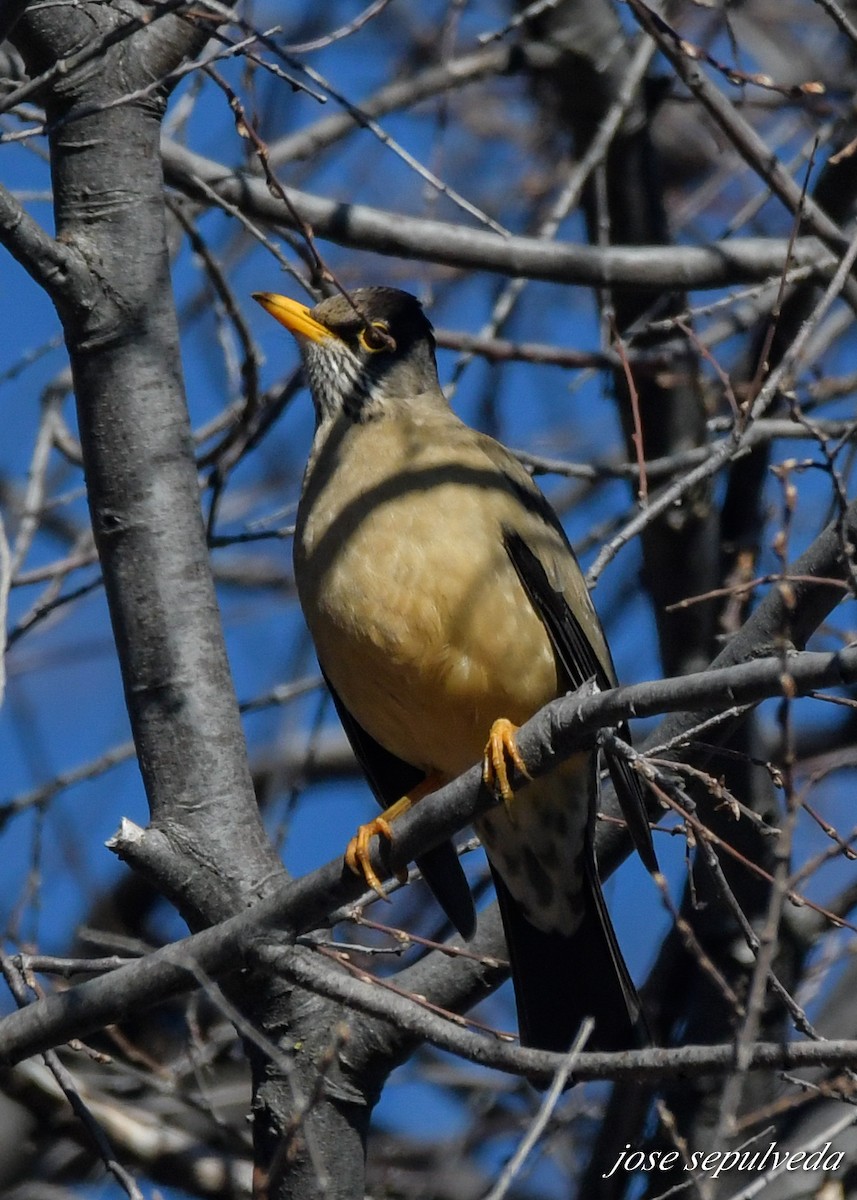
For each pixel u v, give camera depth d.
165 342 10.22
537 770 8.05
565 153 16.97
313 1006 9.38
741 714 8.73
